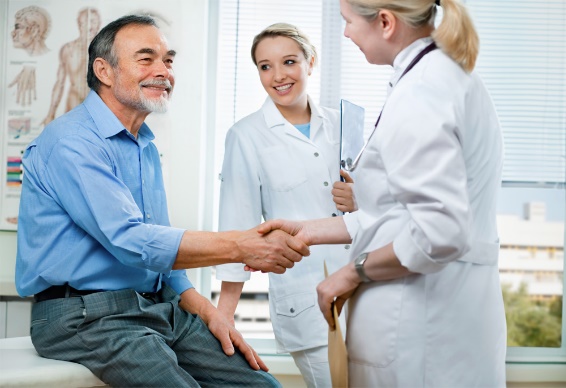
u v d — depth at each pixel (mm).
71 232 1854
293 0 3041
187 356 1944
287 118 2434
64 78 2873
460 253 1272
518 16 3025
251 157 2369
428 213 1263
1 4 2875
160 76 1965
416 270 1312
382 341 1403
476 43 1355
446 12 1354
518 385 2893
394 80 1429
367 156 1415
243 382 1939
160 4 2850
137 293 1884
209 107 3010
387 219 1412
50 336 1823
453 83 1333
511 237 4266
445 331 1380
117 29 1955
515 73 3029
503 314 1456
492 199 1440
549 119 3037
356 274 1410
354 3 1414
